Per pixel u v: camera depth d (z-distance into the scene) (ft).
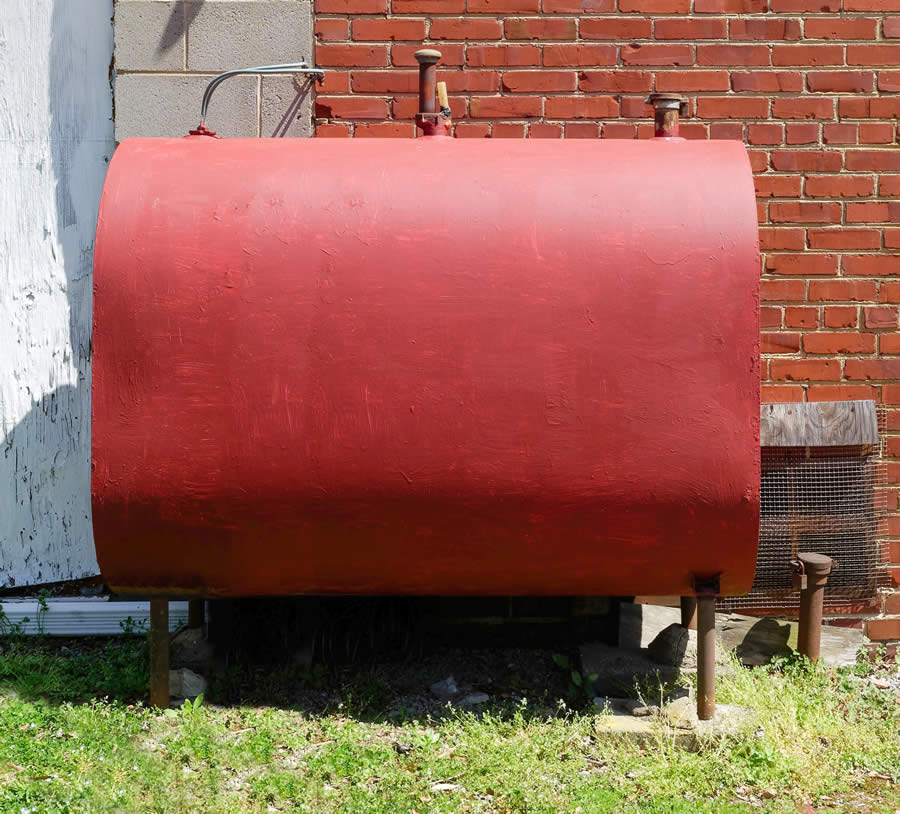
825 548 14.92
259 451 11.75
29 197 15.67
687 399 11.62
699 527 11.88
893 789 11.56
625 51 15.20
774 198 15.26
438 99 14.93
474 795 11.02
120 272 11.74
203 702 13.03
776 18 15.16
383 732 12.43
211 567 12.41
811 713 12.83
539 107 15.24
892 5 15.12
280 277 11.72
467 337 11.66
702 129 15.24
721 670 13.85
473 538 12.07
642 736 12.09
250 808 10.64
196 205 11.93
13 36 15.48
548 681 13.99
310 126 15.20
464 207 11.86
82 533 16.06
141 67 15.11
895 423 15.33
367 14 15.17
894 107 15.20
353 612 14.38
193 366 11.71
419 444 11.71
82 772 11.01
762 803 11.07
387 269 11.71
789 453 14.83
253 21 15.10
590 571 12.37
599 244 11.72
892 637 15.31
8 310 15.71
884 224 15.25
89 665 14.08
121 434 11.78
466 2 15.17
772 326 15.30
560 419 11.67
